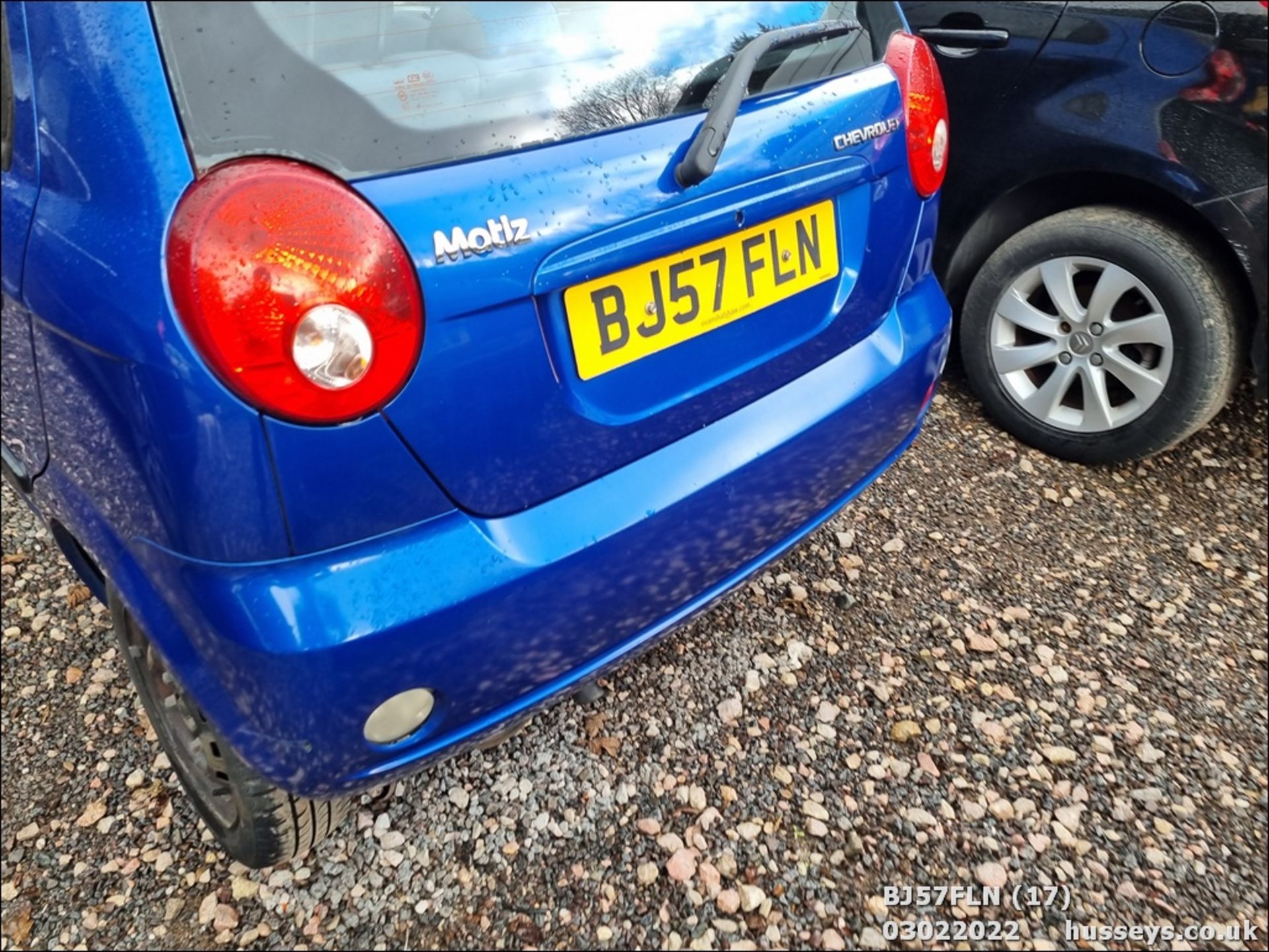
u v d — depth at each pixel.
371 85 1.15
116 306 1.09
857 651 2.18
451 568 1.25
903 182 1.77
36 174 1.27
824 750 1.95
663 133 1.35
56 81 1.18
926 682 2.10
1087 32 2.45
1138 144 2.42
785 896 1.69
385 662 1.22
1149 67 2.38
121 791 1.91
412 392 1.16
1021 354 2.76
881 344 1.85
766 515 1.67
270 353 1.05
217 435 1.09
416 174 1.15
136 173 1.08
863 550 2.47
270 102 1.10
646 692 2.08
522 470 1.31
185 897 1.71
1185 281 2.42
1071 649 2.19
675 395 1.48
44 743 2.02
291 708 1.21
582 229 1.26
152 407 1.10
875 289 1.80
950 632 2.23
